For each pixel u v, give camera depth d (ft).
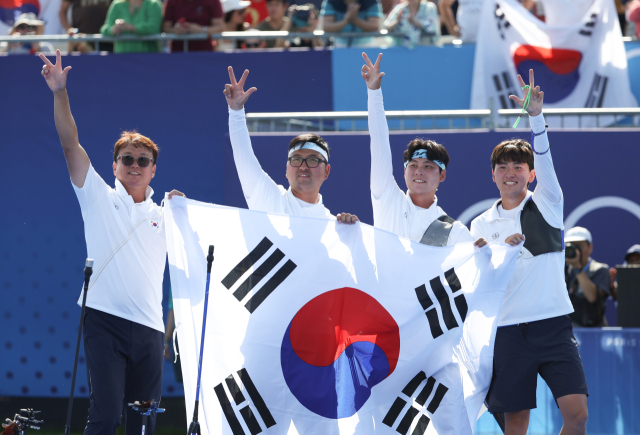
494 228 42.60
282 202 41.32
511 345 40.88
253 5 97.50
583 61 73.41
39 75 74.90
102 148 74.90
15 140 74.43
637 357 52.08
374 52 75.87
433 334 39.29
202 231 38.55
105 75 75.41
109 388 37.96
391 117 67.82
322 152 41.34
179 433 65.05
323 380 37.88
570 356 39.96
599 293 59.41
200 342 35.55
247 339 37.65
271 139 65.87
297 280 38.60
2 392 70.28
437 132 66.08
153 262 40.57
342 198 66.08
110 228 39.63
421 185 41.37
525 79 73.82
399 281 39.29
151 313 40.22
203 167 74.38
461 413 38.88
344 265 38.96
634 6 82.43
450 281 39.55
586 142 65.87
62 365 70.49
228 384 37.06
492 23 74.59
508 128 67.77
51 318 71.61
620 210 65.46
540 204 41.42
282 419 37.24
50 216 73.36
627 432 51.72
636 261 61.98
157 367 40.27
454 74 75.77
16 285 72.33
